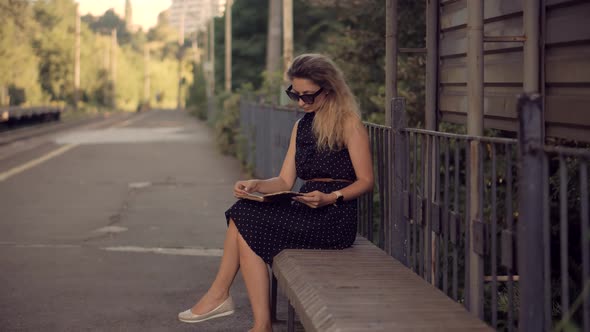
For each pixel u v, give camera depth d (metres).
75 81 64.06
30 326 4.62
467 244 3.29
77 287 5.61
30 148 20.98
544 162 2.58
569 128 3.34
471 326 2.82
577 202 4.99
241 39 38.66
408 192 4.09
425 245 4.03
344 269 3.71
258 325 4.00
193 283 5.76
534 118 2.58
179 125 38.84
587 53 3.14
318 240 4.12
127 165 15.84
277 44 22.03
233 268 4.13
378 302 3.14
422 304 3.11
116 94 97.75
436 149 3.68
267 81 14.88
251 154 13.91
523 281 2.61
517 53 3.75
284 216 4.08
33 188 11.90
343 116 4.19
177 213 9.40
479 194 3.15
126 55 128.62
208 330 4.58
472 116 3.67
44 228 8.26
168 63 146.50
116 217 9.05
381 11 9.45
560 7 3.35
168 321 4.75
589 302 2.41
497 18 3.96
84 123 41.44
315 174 4.28
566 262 2.55
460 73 4.64
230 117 18.66
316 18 29.72
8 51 40.16
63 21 62.50
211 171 14.68
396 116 4.20
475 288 3.23
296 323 4.57
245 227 4.04
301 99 4.18
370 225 4.70
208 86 48.28
